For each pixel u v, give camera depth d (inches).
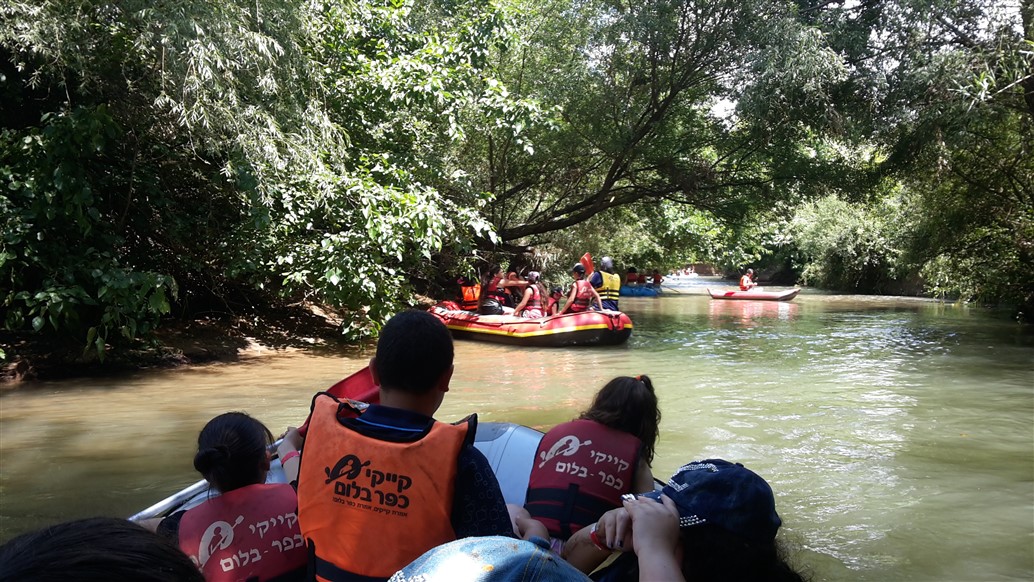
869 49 528.4
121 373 339.0
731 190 693.3
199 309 452.8
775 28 510.6
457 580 36.5
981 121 474.9
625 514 66.2
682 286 1342.3
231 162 356.2
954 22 499.2
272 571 92.1
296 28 379.9
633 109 642.2
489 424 171.5
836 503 176.1
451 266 628.7
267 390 304.7
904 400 291.7
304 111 390.0
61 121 310.5
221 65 314.3
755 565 58.2
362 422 80.0
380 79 464.1
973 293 730.8
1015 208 592.4
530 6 634.8
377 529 75.0
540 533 93.9
